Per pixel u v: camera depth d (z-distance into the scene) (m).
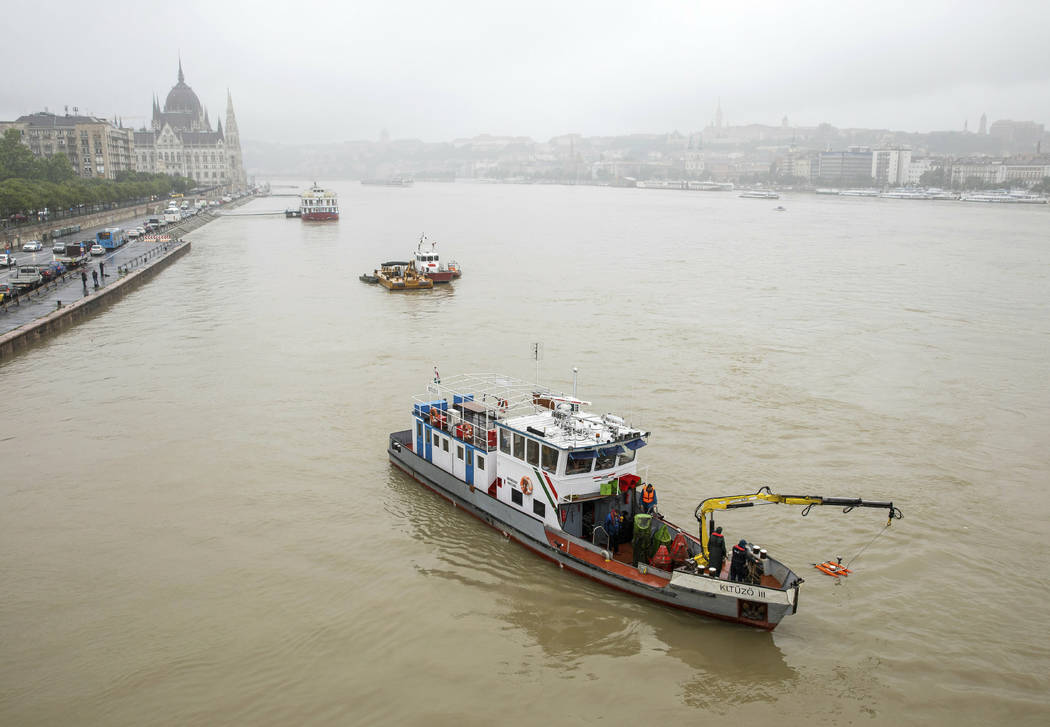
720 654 29.98
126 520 40.12
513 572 35.50
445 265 127.81
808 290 112.06
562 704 27.31
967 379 65.62
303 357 72.50
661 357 72.25
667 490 43.19
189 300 103.69
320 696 27.50
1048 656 29.80
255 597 33.34
